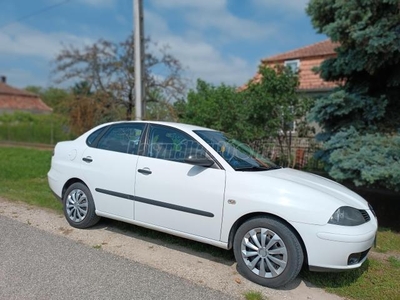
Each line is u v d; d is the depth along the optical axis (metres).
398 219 5.81
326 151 6.18
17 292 2.82
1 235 4.19
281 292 3.06
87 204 4.43
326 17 6.14
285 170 3.90
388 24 5.10
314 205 3.00
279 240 3.08
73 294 2.83
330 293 3.10
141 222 3.94
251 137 7.61
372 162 5.00
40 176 8.59
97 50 13.76
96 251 3.80
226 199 3.34
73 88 14.29
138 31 8.13
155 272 3.33
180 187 3.60
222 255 3.84
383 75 6.12
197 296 2.91
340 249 2.89
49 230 4.46
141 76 8.23
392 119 6.00
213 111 7.72
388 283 3.31
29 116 27.73
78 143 4.73
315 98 7.66
